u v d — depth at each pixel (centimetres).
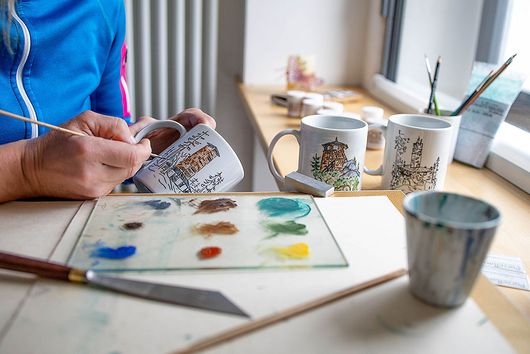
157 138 85
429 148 71
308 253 48
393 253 49
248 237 51
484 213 41
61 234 52
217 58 181
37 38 87
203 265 46
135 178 70
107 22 102
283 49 165
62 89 93
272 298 41
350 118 73
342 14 164
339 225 54
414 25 151
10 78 85
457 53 135
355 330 37
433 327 38
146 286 42
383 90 148
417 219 39
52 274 43
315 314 39
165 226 53
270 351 35
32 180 60
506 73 91
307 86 154
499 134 96
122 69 114
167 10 162
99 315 38
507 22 116
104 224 54
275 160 89
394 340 37
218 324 38
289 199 61
